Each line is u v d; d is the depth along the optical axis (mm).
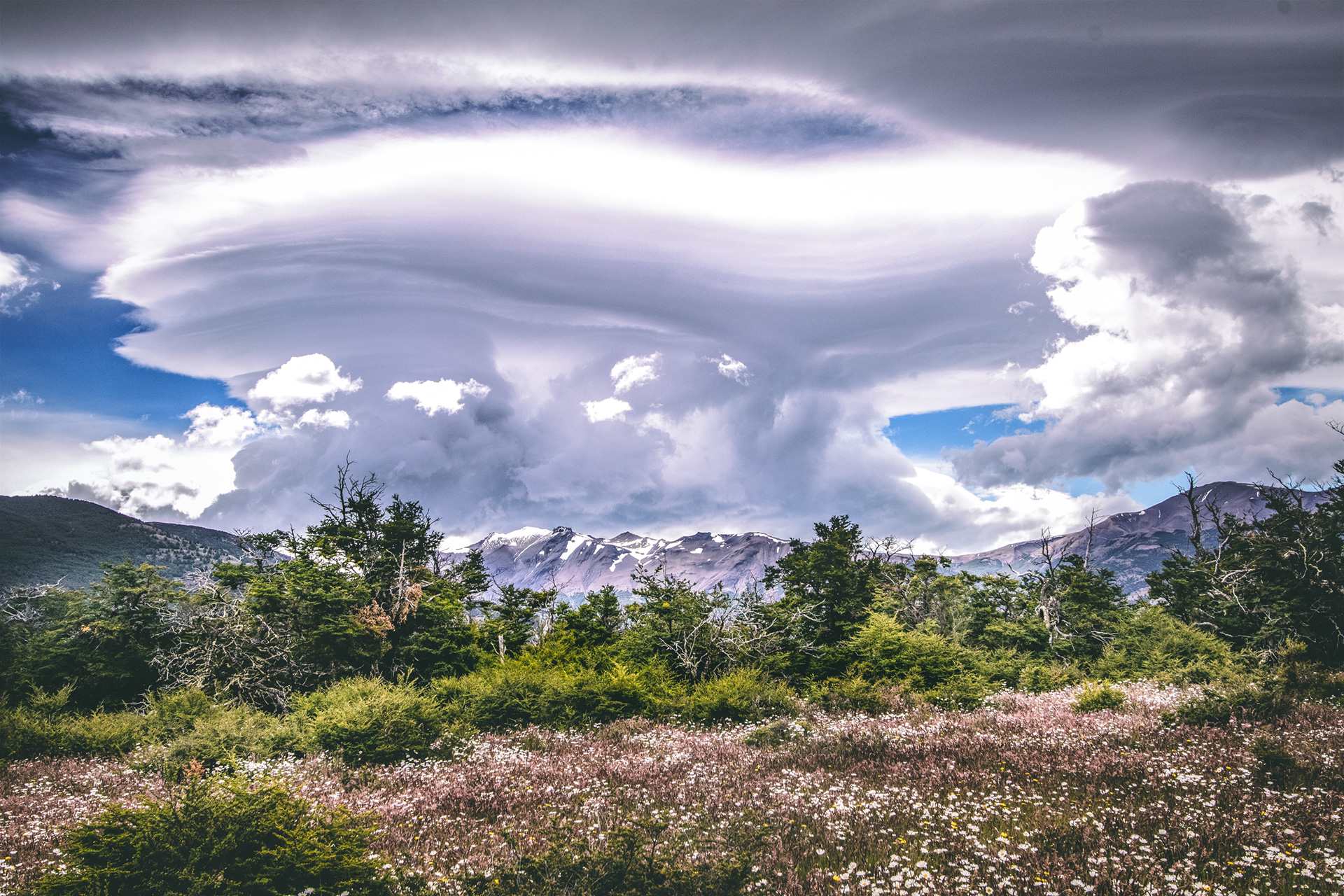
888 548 40312
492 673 23672
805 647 30203
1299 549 28375
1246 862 7043
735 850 7852
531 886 7207
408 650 28328
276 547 32938
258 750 16516
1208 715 14445
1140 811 8766
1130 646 30469
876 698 21719
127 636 27422
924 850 7816
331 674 27000
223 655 26734
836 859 7918
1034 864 7352
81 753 18250
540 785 12641
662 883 6945
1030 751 13172
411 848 8969
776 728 16719
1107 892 6566
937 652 27297
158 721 19891
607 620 34312
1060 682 27266
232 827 7035
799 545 39219
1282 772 9969
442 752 16641
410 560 31219
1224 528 34562
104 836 7020
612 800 10883
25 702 24172
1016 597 39062
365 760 15891
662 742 17031
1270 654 27781
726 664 28266
